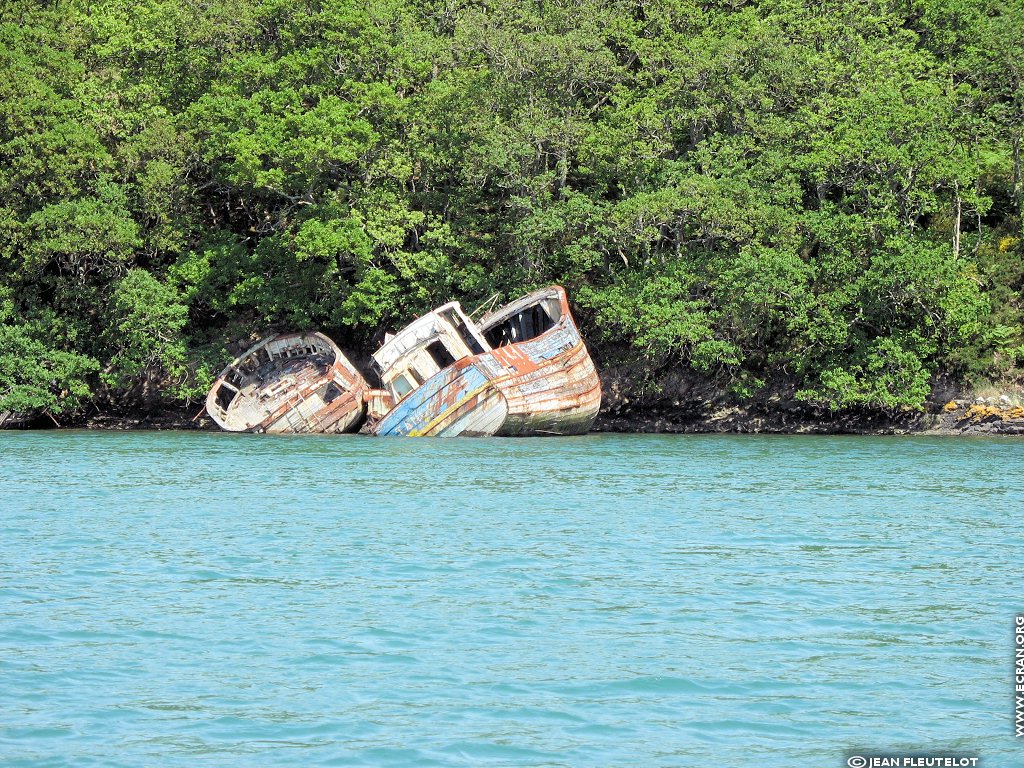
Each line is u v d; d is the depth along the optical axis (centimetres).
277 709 6900
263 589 9300
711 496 13675
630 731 6638
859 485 14675
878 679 7419
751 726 6725
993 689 7281
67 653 7794
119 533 11338
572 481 14800
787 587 9444
